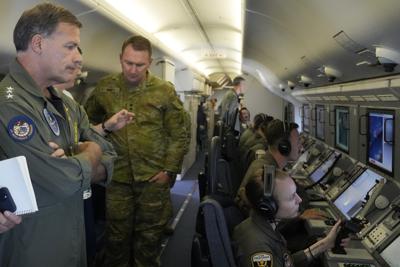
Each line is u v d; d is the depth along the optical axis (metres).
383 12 1.66
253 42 5.11
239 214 2.19
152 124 2.98
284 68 5.76
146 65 2.83
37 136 1.28
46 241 1.40
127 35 3.83
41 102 1.39
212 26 5.39
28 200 1.05
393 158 2.77
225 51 7.87
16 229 1.35
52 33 1.31
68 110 1.65
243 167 4.69
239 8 4.21
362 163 3.56
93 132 1.86
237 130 7.00
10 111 1.25
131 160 2.95
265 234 1.76
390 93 2.53
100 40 3.44
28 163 1.25
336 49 2.74
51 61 1.34
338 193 3.46
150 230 3.06
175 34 5.74
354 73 3.03
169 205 3.20
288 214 1.83
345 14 2.00
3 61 2.58
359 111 3.62
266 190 1.76
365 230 2.58
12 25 2.25
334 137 4.70
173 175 3.09
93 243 2.51
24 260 1.36
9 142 1.23
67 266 1.48
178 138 3.09
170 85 3.12
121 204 3.01
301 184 4.12
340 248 2.19
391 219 2.52
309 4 2.26
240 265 1.72
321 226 2.70
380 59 2.13
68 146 1.54
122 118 2.14
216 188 2.91
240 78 7.24
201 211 1.89
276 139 2.93
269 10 2.96
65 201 1.46
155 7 4.09
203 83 11.49
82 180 1.37
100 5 2.87
